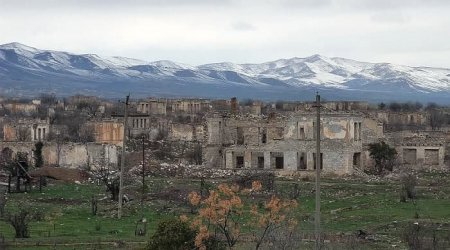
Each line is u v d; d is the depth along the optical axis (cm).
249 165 13700
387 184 11700
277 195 9819
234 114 15225
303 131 13212
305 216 8275
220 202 5403
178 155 15562
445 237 6969
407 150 14388
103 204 9300
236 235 5878
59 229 7406
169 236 5341
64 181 11781
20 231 6969
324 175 12862
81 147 13825
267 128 14500
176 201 9556
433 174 12912
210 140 14575
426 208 9006
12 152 14212
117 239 6812
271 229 5638
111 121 16538
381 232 7412
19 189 10469
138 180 11644
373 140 14462
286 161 13150
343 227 7712
